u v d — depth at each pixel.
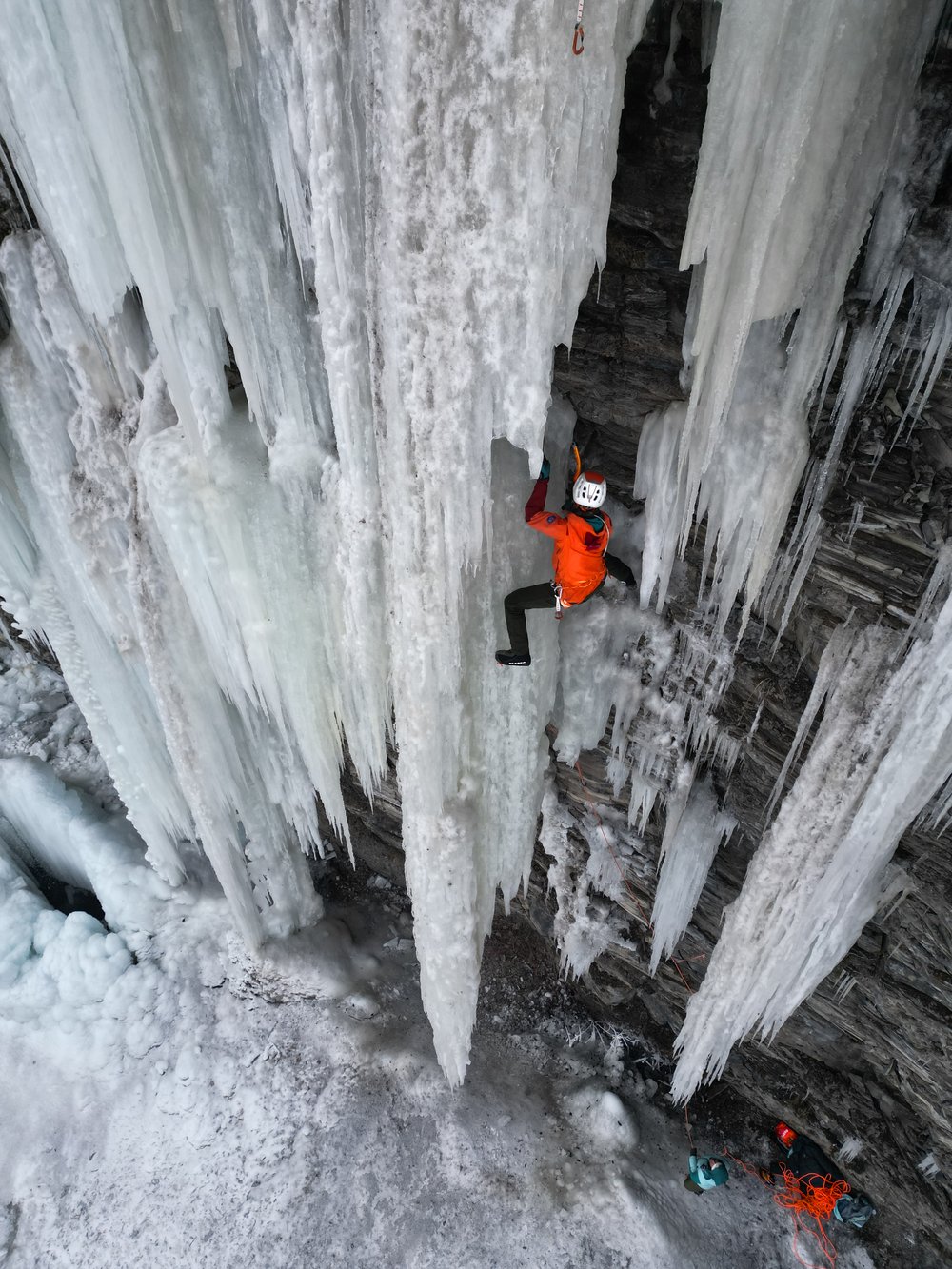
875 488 3.80
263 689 6.11
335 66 3.37
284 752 7.34
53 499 6.30
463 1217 6.94
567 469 4.91
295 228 4.14
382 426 4.26
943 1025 4.76
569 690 5.66
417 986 8.61
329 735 6.32
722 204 3.11
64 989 8.35
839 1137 6.23
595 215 3.39
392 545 4.61
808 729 4.48
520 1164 7.12
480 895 6.49
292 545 5.26
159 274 4.38
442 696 5.11
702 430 3.90
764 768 4.98
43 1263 7.21
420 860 5.87
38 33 3.83
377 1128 7.47
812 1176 6.35
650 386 4.40
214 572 5.47
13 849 10.05
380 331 3.93
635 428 4.64
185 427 5.01
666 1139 7.15
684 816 5.73
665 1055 7.55
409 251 3.59
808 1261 6.34
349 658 5.59
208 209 4.15
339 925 9.02
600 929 7.04
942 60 2.84
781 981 5.33
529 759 5.95
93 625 7.12
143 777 8.00
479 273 3.56
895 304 3.38
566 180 3.27
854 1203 6.16
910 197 3.14
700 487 4.27
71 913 8.81
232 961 8.55
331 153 3.56
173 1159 7.57
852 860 4.43
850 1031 5.54
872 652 3.85
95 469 6.04
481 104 3.17
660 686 5.36
